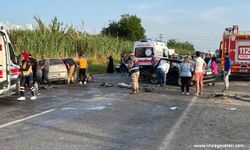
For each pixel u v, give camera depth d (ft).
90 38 160.04
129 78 94.43
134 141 27.02
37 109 42.11
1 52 44.42
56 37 135.13
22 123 33.71
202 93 60.29
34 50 125.08
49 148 24.94
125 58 121.08
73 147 25.21
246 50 86.69
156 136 28.68
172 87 69.77
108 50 168.86
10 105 45.37
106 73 117.91
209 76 72.79
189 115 38.70
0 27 44.21
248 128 32.27
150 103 47.80
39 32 130.31
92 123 33.78
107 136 28.60
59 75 73.92
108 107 43.91
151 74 75.97
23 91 50.47
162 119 36.24
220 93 58.70
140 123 34.06
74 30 152.25
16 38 122.31
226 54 62.69
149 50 99.25
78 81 80.84
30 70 51.47
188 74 57.57
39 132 29.94
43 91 62.34
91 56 157.48
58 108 42.91
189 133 29.86
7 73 45.47
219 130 31.19
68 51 143.02
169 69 73.10
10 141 26.89
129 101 49.60
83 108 43.01
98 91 62.44
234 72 87.61
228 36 87.97
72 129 31.12
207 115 38.78
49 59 73.92
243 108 44.50
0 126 32.30
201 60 57.72
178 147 25.41
